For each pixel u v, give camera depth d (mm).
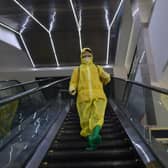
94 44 12312
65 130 4363
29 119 4867
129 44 10641
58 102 6746
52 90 7441
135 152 3064
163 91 2992
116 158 3111
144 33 7738
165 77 6629
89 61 4426
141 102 5551
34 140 3410
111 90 7516
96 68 4371
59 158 3119
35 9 8992
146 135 3447
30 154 2938
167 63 6168
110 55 12883
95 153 3123
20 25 10672
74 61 13312
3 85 8656
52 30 11320
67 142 3699
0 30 10328
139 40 8148
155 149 2865
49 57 13047
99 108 3754
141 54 7961
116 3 8602
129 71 10672
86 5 8758
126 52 11156
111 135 3949
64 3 8531
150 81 7094
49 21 10320
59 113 5422
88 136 3404
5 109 4195
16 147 3238
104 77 4398
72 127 4477
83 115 3775
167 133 5199
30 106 5660
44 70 13117
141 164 2795
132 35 9875
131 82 5156
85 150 3287
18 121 4754
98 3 8586
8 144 3434
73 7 8898
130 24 9523
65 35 11758
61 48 12547
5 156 2967
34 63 13375
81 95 3986
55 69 13156
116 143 3496
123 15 9195
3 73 10023
